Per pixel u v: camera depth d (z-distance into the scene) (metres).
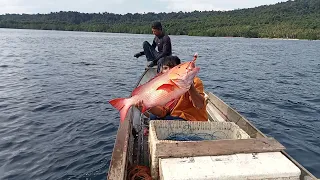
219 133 3.66
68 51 29.92
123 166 2.99
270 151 2.90
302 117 8.07
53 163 5.27
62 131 6.77
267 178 2.62
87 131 6.80
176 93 2.88
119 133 3.85
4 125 7.05
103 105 9.06
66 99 9.66
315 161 5.36
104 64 20.11
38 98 9.66
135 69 18.06
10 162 5.29
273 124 7.42
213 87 12.35
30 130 6.79
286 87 12.57
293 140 6.35
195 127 3.63
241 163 2.72
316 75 16.52
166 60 3.90
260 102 9.73
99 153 5.66
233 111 4.87
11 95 9.98
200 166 2.67
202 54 29.88
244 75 16.16
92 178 4.80
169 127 3.59
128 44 44.50
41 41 46.44
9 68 16.48
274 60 25.50
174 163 2.71
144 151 4.06
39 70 16.11
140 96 2.97
